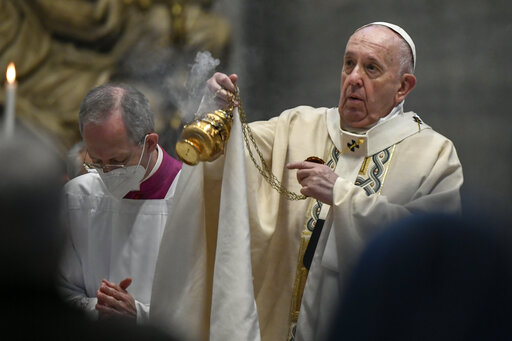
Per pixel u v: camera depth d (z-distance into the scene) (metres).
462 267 2.89
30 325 2.99
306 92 28.44
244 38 27.94
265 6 28.20
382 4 27.64
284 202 10.27
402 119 10.55
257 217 9.90
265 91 28.28
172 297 9.16
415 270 2.89
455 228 2.95
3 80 25.00
